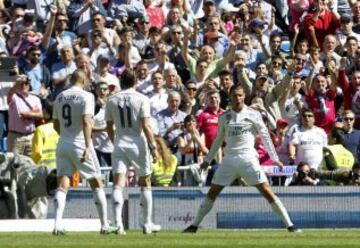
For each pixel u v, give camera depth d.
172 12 59.84
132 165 37.62
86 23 59.97
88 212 44.12
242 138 38.56
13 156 42.69
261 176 38.75
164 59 55.66
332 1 64.56
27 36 56.00
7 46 56.41
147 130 37.28
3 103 51.66
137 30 59.03
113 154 37.53
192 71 56.50
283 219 39.59
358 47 59.94
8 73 50.25
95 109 49.84
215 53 58.66
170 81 53.47
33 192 42.47
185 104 52.62
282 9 67.06
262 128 38.72
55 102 36.75
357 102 55.28
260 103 51.44
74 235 36.62
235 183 47.31
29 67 54.19
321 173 47.56
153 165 46.50
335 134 50.97
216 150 39.22
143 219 38.66
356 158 51.34
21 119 49.28
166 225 44.41
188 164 49.06
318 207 44.91
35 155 46.12
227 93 53.12
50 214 43.34
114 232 37.47
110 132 37.75
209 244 31.95
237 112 38.59
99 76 53.56
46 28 56.56
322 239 34.84
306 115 49.94
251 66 59.25
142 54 58.25
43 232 38.97
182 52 56.91
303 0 63.56
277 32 62.41
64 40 57.34
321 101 54.53
